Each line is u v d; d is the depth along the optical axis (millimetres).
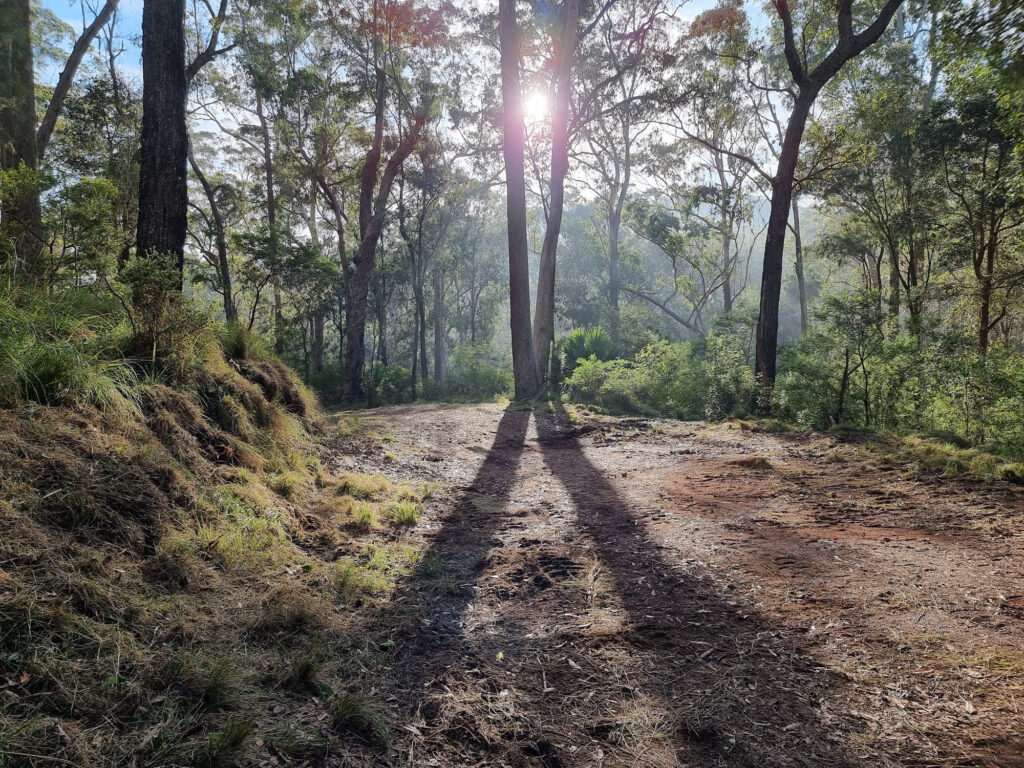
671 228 35500
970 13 7672
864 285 28281
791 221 39094
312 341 33156
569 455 9273
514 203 16625
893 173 20672
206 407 5242
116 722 2043
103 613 2539
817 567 4094
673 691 2705
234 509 4055
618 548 4672
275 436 5906
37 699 2020
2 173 7266
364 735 2299
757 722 2479
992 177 17891
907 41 22328
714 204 33250
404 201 29359
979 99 17250
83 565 2715
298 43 24500
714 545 4637
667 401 16297
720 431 10805
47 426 3396
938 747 2285
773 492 6277
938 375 11180
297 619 3061
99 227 8094
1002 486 5883
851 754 2266
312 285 26125
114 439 3727
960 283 18406
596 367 17703
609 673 2857
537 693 2680
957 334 12039
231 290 24234
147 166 7301
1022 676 2709
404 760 2184
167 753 1953
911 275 22312
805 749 2305
